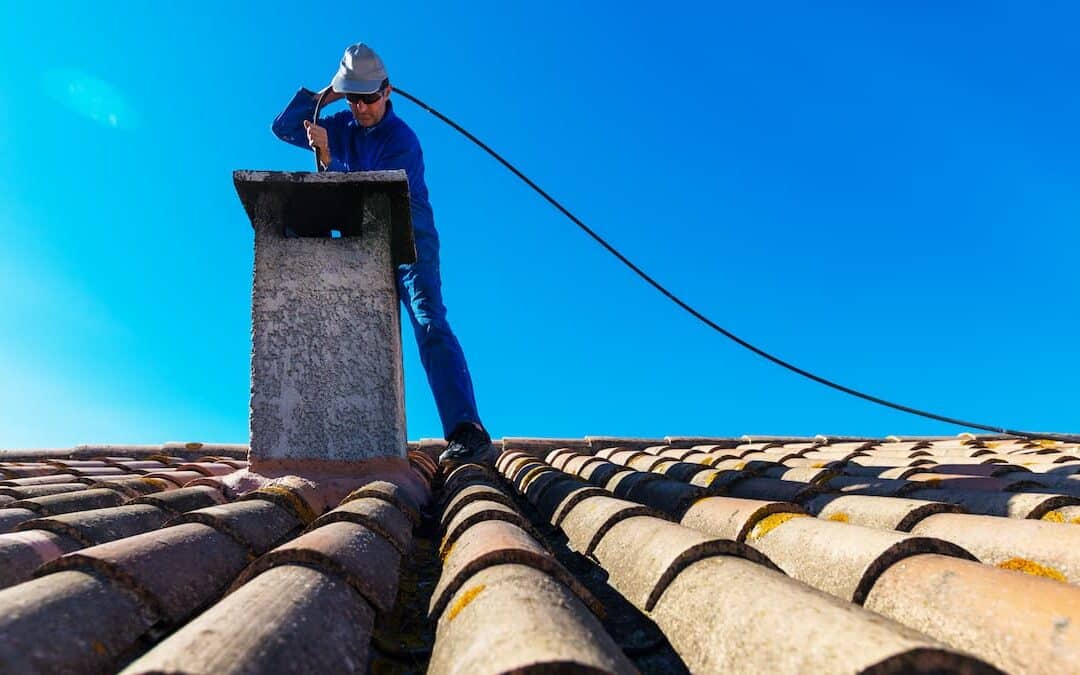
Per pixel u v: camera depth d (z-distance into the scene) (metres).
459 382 4.33
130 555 1.69
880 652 1.01
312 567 1.67
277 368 3.27
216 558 1.99
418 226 4.43
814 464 4.92
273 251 3.38
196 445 6.71
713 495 2.94
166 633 1.61
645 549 2.00
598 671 0.99
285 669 1.14
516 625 1.21
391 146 4.45
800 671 1.11
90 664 1.33
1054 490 3.14
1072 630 1.21
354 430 3.23
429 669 1.40
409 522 2.75
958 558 1.66
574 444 7.32
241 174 3.29
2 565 1.90
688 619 1.54
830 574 1.78
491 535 1.96
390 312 3.36
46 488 3.30
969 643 1.33
